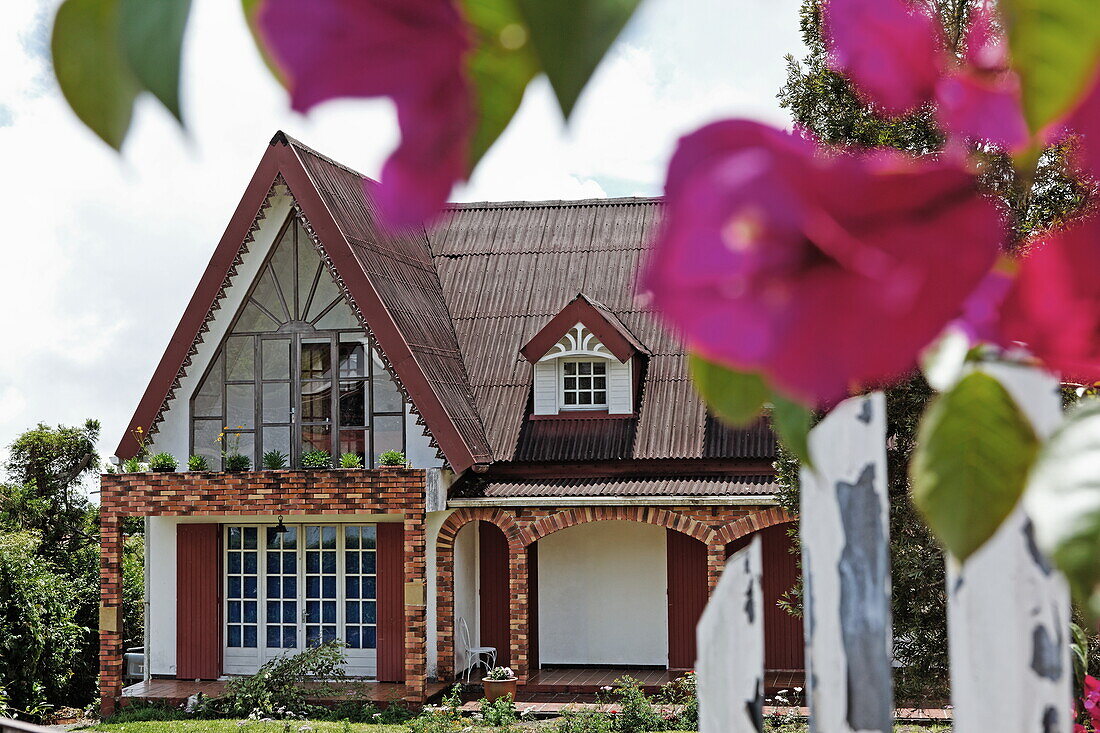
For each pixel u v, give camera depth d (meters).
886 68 0.43
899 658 10.59
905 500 10.10
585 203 23.30
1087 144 0.40
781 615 18.39
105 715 18.03
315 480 17.88
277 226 19.06
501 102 0.40
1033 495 0.44
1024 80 0.40
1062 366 0.46
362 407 18.70
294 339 18.94
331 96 0.41
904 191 0.39
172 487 18.28
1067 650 1.74
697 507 17.64
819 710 2.11
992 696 1.76
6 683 18.95
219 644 19.16
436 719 15.59
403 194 0.41
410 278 20.64
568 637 19.61
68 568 24.34
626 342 18.86
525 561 18.02
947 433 0.61
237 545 19.33
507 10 0.39
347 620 18.94
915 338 0.39
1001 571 1.75
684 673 18.77
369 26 0.40
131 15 0.39
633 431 18.91
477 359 20.67
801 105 7.73
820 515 2.11
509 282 22.00
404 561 17.73
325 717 16.97
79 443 26.25
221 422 19.06
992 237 0.40
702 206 0.38
